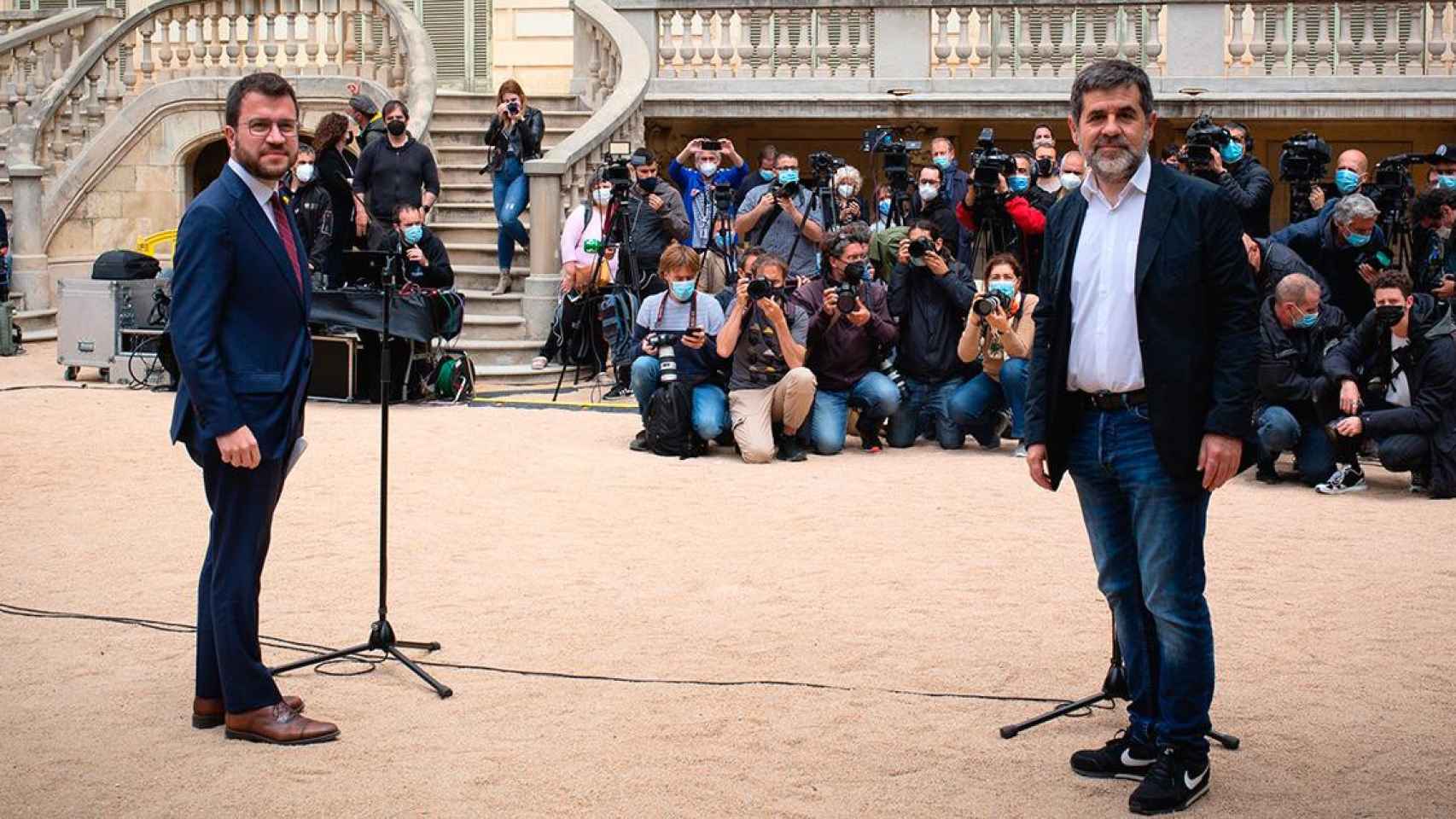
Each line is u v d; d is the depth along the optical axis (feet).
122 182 67.97
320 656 20.95
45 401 45.88
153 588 25.11
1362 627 23.09
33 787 16.79
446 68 72.69
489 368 51.24
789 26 64.23
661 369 37.50
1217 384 16.16
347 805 16.31
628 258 46.65
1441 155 40.19
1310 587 25.46
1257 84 61.67
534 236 53.47
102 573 26.00
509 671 20.86
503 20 72.49
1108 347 16.49
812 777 17.15
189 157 69.31
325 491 32.81
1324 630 22.98
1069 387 16.92
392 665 21.17
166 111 67.67
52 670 20.88
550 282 53.16
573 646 22.08
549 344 51.60
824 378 38.09
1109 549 17.17
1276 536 29.35
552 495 32.68
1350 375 33.73
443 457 36.86
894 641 22.35
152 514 30.58
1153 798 16.16
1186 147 37.60
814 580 25.79
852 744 18.19
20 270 64.08
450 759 17.65
